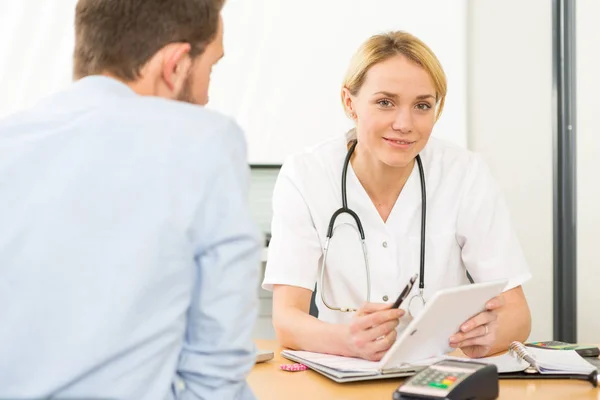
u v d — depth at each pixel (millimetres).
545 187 2697
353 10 2734
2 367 692
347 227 1506
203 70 895
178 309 755
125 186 742
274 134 2762
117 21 846
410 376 1074
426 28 2705
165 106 805
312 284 1479
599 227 2623
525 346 1253
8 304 701
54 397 699
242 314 793
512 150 2711
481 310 1195
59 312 702
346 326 1238
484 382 953
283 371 1185
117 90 822
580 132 2641
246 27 2764
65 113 789
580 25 2629
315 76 2752
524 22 2697
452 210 1535
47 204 725
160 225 737
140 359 727
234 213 778
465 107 2680
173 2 850
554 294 2678
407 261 1501
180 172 761
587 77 2621
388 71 1380
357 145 1540
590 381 1066
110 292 713
